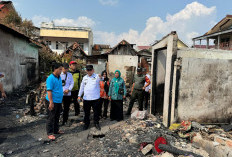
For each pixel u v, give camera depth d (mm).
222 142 2926
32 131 4277
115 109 5027
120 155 2947
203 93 4090
